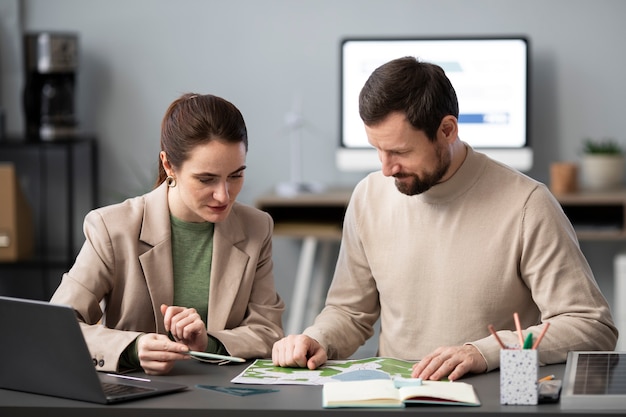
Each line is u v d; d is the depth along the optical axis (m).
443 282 2.50
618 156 4.93
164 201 2.47
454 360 2.17
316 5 5.06
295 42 5.09
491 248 2.46
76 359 1.97
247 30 5.10
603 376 2.06
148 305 2.43
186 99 2.31
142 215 2.46
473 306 2.48
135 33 5.12
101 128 5.17
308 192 4.88
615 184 4.95
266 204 4.73
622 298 4.66
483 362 2.20
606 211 5.06
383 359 2.35
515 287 2.47
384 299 2.60
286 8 5.07
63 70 4.79
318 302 5.00
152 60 5.13
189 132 2.25
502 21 5.00
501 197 2.48
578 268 2.41
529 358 1.93
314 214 5.12
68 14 5.12
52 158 5.18
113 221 2.44
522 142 4.83
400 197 2.58
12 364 2.08
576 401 1.91
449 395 1.95
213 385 2.12
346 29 5.06
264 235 2.56
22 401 2.01
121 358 2.26
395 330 2.57
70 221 4.80
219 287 2.46
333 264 5.30
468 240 2.48
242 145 2.29
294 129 5.10
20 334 2.04
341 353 2.53
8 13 5.05
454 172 2.49
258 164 5.18
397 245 2.56
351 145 4.89
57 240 5.23
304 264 4.86
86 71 5.14
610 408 1.90
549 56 5.02
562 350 2.29
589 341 2.32
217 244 2.47
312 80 5.11
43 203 5.20
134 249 2.43
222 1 5.09
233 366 2.31
